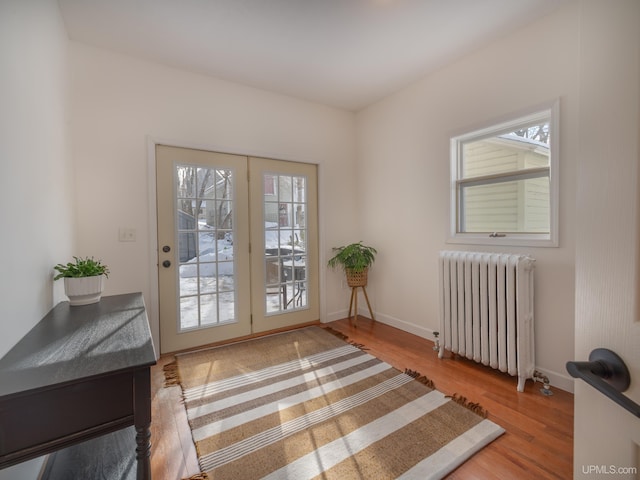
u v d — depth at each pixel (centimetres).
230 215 288
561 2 184
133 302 166
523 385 192
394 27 206
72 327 121
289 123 315
